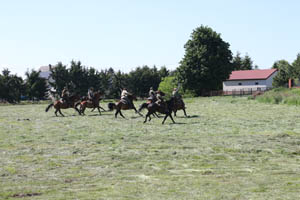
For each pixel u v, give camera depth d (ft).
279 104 130.31
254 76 305.32
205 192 28.45
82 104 105.70
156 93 81.05
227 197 26.99
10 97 237.66
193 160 41.11
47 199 27.12
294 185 30.25
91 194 28.35
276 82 292.20
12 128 75.72
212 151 46.14
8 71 245.04
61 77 260.83
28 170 37.19
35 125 81.10
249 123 75.15
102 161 40.98
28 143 54.95
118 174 35.14
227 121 79.92
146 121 83.87
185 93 257.75
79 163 40.27
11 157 44.11
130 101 94.84
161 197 27.22
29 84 249.14
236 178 32.94
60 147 50.88
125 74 284.20
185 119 86.33
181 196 27.45
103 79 274.98
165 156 43.32
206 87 251.80
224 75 249.14
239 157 42.52
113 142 54.54
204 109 118.93
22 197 27.84
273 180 31.96
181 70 248.73
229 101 162.71
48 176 34.65
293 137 55.83
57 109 104.17
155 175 34.53
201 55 243.19
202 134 61.36
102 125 77.51
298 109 106.73
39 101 258.16
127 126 74.74
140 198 27.07
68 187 30.71
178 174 34.99
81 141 56.03
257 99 154.61
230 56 252.83
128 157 42.98
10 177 34.30
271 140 53.72
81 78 263.70
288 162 39.78
